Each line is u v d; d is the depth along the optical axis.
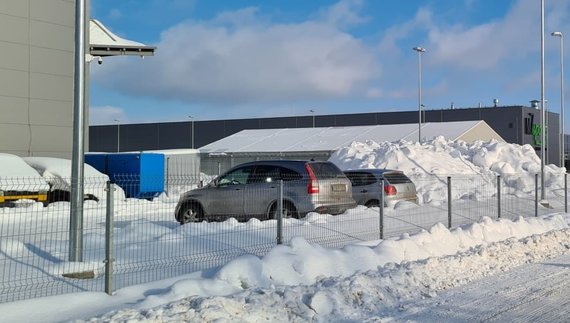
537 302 8.14
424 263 9.74
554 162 81.31
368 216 14.51
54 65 30.39
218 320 6.22
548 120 79.00
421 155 30.33
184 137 90.94
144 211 18.25
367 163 30.09
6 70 28.36
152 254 9.65
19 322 6.08
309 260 8.75
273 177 13.87
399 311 7.53
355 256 9.55
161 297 6.97
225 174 14.63
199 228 12.08
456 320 7.14
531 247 12.58
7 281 7.67
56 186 20.88
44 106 29.91
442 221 15.84
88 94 30.84
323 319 6.95
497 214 17.80
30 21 29.34
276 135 57.66
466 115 76.25
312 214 13.28
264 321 6.59
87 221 15.77
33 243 10.47
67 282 7.84
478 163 33.38
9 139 28.44
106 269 7.26
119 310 6.30
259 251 10.14
